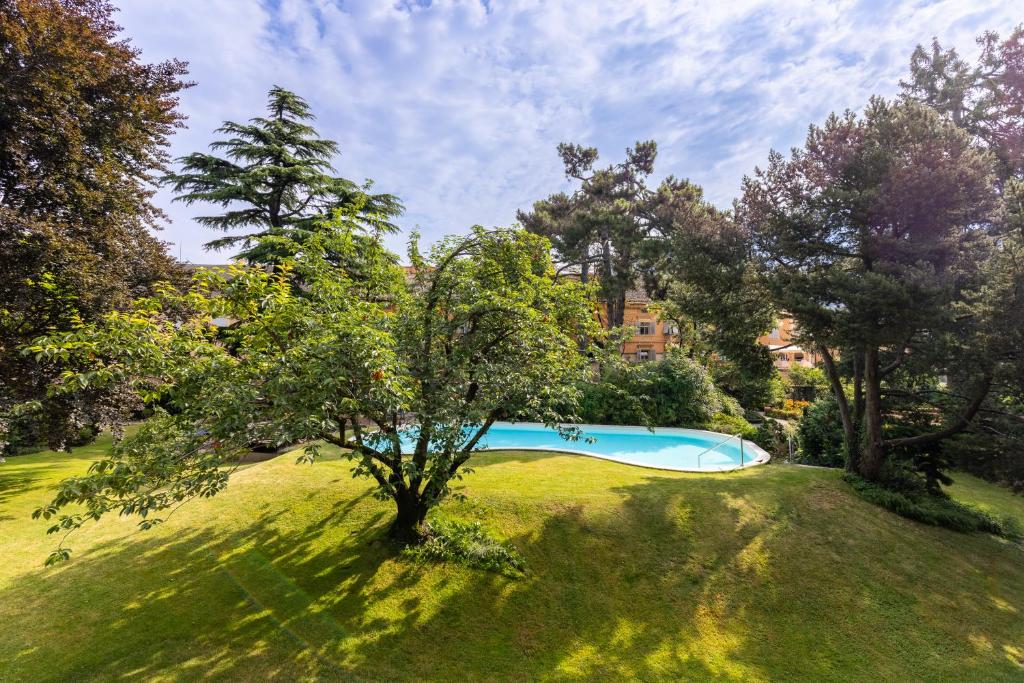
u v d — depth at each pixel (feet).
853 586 25.61
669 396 67.10
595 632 21.42
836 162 36.32
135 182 43.45
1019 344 28.99
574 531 27.89
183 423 17.67
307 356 17.75
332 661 17.80
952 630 23.25
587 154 99.60
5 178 33.04
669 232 78.74
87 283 30.35
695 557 26.71
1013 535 34.17
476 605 21.93
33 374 29.53
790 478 38.27
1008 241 30.53
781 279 36.37
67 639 17.40
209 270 19.02
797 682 19.34
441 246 25.99
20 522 26.08
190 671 16.51
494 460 41.37
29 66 31.07
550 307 27.09
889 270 32.35
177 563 22.62
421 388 23.24
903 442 37.70
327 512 28.32
